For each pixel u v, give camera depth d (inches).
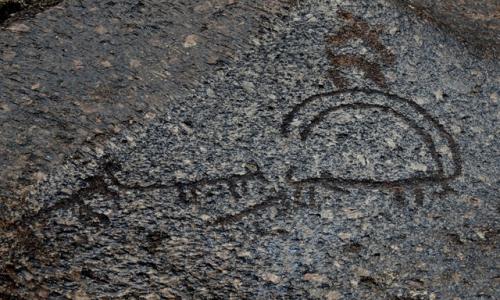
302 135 60.6
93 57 62.5
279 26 65.6
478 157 61.6
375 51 65.3
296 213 57.5
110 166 58.2
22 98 60.1
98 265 54.4
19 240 54.8
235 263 55.3
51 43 62.8
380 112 62.3
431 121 62.6
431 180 59.9
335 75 63.6
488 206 59.4
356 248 56.6
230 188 58.1
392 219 57.9
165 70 62.5
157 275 54.4
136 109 60.6
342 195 58.5
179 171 58.5
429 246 57.2
